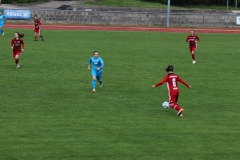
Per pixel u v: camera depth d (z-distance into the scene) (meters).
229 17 133.62
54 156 34.16
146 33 114.62
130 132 39.50
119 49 85.50
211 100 50.62
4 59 72.00
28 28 118.25
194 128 40.81
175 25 134.00
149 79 60.47
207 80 60.62
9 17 128.62
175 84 44.19
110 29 122.44
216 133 39.62
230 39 106.81
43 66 67.25
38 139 37.50
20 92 52.53
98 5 171.38
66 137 38.03
